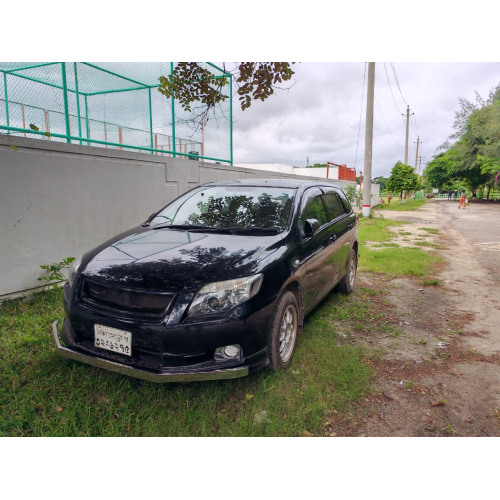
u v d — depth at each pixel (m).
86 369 3.22
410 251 9.59
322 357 3.63
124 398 2.90
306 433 2.63
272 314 3.03
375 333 4.41
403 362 3.71
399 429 2.71
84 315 2.92
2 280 4.66
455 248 10.60
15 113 7.23
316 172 32.09
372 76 18.27
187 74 5.65
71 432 2.56
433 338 4.32
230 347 2.81
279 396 2.96
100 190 5.95
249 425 2.66
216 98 5.69
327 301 5.40
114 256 3.17
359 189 25.00
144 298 2.78
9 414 2.67
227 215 3.91
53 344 3.65
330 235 4.58
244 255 3.09
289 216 3.79
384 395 3.12
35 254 5.02
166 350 2.66
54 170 5.20
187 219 3.98
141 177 6.76
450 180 59.31
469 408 2.97
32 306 4.68
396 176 39.53
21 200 4.81
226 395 2.97
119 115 8.68
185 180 7.97
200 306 2.72
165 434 2.57
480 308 5.41
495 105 39.94
